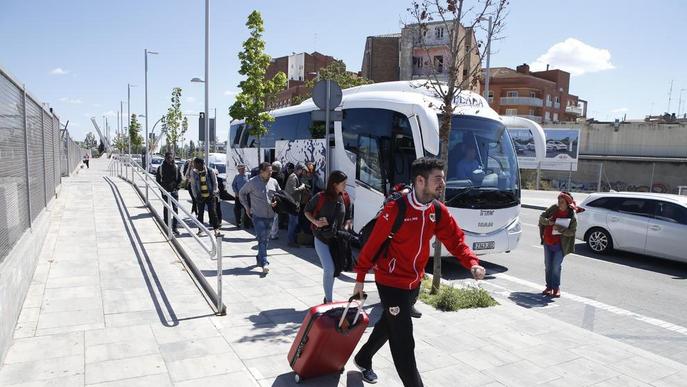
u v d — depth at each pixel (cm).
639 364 474
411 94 968
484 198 893
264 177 764
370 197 1006
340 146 1127
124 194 1638
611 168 3778
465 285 818
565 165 3444
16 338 470
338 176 557
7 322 445
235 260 860
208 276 736
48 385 380
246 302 611
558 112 7231
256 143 1680
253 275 755
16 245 584
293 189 1007
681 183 3497
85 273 701
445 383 419
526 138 3584
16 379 388
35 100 791
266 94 1572
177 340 477
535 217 1862
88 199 1482
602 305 727
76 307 561
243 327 520
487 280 868
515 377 435
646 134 3975
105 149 9038
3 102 533
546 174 4038
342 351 394
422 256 351
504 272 934
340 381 406
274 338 491
